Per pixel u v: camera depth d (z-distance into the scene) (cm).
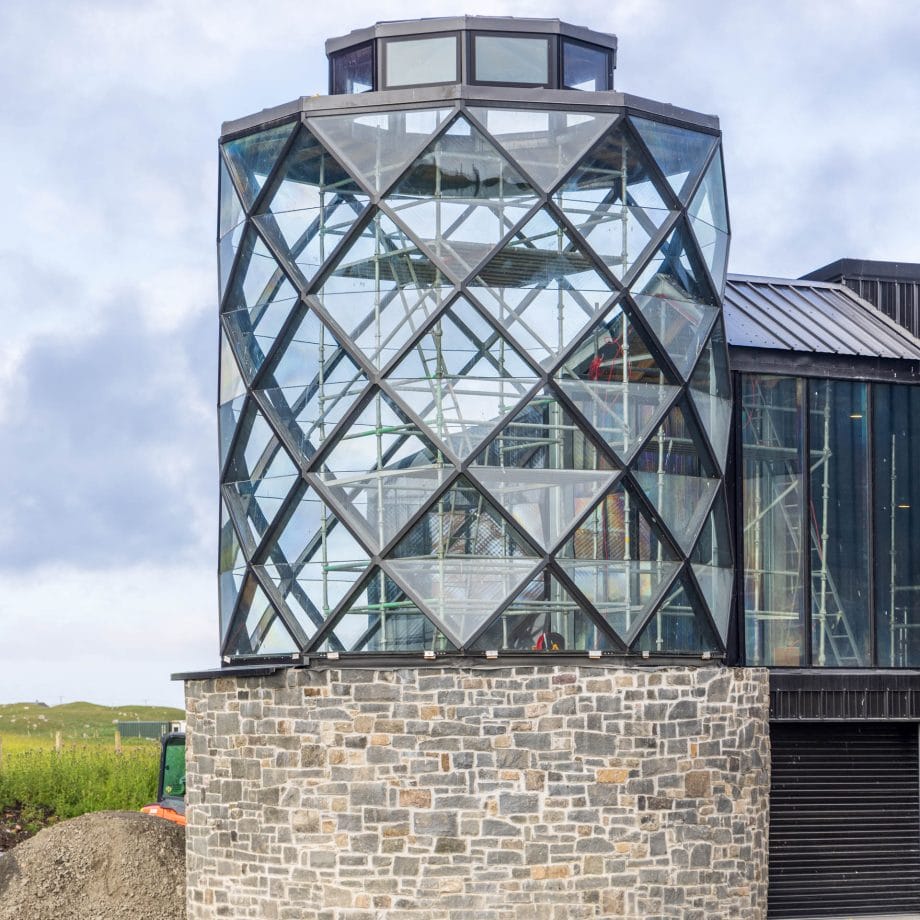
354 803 1777
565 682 1791
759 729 1944
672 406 1892
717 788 1872
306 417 1869
